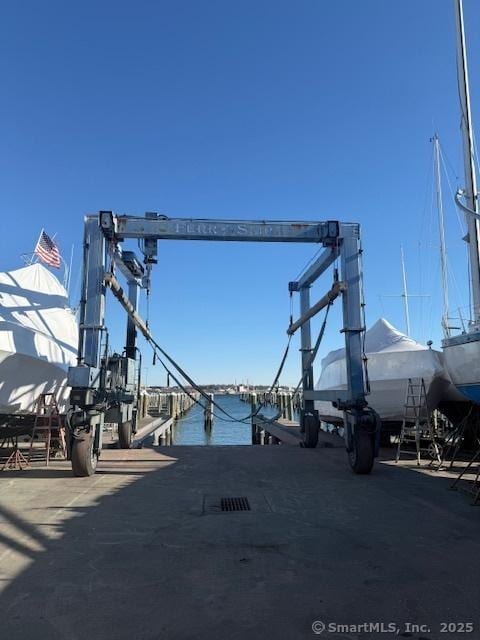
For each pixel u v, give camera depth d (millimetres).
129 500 6844
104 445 13141
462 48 15562
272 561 4574
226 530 5504
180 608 3639
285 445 13750
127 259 12961
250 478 8523
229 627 3373
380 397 13125
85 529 5484
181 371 12555
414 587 4016
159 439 22469
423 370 12555
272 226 10375
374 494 7359
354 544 5062
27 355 10016
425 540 5203
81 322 9438
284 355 15078
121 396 11320
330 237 10344
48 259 15578
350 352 9828
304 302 14695
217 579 4156
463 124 15289
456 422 13680
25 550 4801
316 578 4188
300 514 6207
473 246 14375
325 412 17938
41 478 8453
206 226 10281
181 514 6145
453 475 9117
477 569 4402
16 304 11523
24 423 11016
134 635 3268
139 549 4867
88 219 9789
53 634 3271
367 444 8812
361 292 10086
